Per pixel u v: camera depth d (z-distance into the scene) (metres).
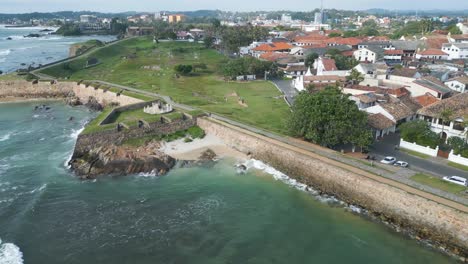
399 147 74.31
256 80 145.25
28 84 124.12
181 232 49.75
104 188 61.78
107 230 49.91
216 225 51.47
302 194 60.81
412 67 146.75
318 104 72.44
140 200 57.91
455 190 53.50
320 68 141.12
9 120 98.94
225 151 77.31
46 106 114.94
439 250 46.78
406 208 51.78
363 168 61.09
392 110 85.06
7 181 63.19
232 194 60.22
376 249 46.78
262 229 50.75
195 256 45.03
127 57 191.88
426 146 70.88
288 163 67.94
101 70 161.75
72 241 47.53
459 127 74.00
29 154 75.00
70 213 53.78
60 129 91.44
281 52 196.62
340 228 51.19
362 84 116.50
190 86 129.88
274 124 85.75
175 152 75.75
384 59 171.12
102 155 70.38
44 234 48.84
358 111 72.81
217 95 116.69
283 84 138.50
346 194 58.97
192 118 87.12
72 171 67.44
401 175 58.78
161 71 157.38
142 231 49.81
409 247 47.31
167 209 55.31
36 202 56.41
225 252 45.91
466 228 46.34
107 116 85.00
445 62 157.88
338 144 74.81
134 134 78.50
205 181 64.62
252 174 67.81
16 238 47.84
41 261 43.88
